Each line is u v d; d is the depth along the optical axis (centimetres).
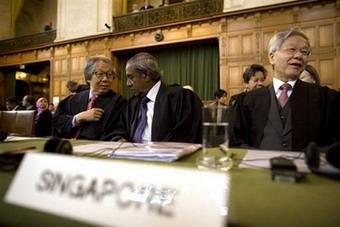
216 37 867
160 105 200
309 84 173
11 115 286
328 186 63
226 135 85
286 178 67
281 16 773
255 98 180
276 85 176
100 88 232
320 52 724
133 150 107
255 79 335
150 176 51
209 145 84
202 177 49
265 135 166
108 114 223
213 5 873
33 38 1276
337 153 73
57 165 56
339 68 703
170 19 940
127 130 213
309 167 75
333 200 53
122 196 49
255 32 806
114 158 95
